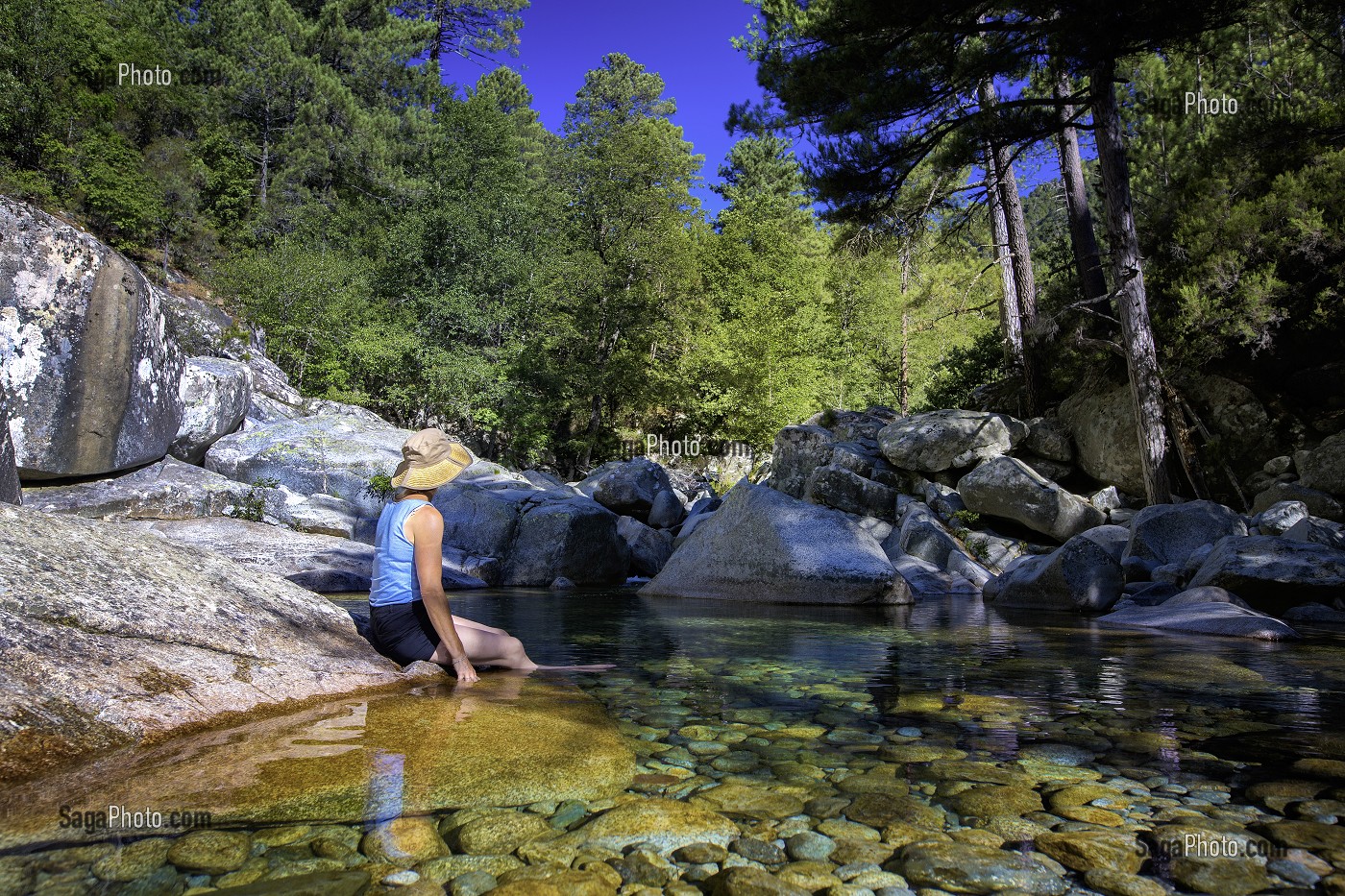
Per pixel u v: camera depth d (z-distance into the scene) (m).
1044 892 1.51
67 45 25.38
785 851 1.72
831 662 4.36
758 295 34.81
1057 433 15.31
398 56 40.00
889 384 38.28
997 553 12.95
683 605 8.28
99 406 10.73
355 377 26.86
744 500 9.80
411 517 3.78
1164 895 1.50
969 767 2.32
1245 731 2.76
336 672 3.35
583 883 1.54
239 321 22.83
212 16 34.47
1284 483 11.58
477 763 2.28
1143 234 14.92
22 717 2.21
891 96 12.90
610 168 35.50
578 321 33.91
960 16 12.94
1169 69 17.22
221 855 1.63
